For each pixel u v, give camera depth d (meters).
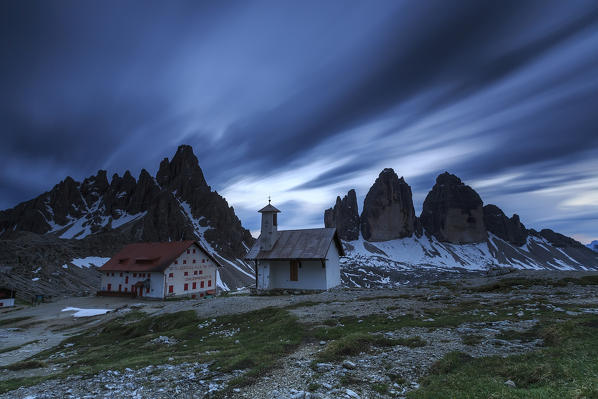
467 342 13.77
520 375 9.48
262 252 46.56
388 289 39.31
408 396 9.01
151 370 14.38
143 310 43.78
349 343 14.69
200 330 25.75
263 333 20.62
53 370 19.05
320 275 43.22
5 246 129.38
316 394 9.52
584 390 7.41
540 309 19.39
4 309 68.19
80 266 135.00
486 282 35.97
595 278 30.64
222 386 11.09
